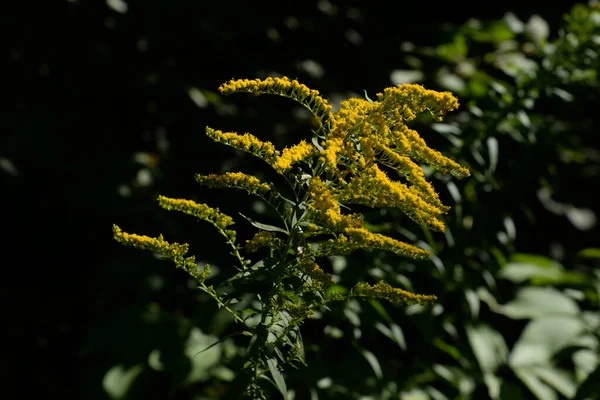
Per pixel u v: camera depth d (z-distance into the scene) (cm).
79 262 404
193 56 441
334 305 295
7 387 371
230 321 341
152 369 346
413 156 190
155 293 380
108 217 395
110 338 351
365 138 181
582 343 388
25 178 392
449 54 494
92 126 417
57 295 398
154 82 420
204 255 374
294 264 186
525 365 376
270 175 407
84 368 373
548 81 346
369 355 304
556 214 493
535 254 489
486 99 347
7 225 395
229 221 185
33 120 401
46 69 418
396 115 187
